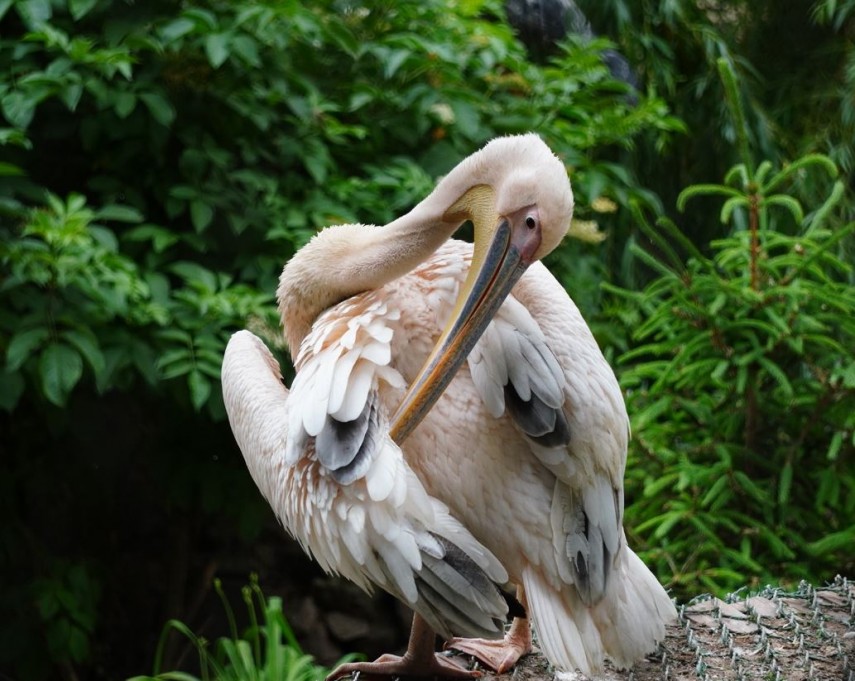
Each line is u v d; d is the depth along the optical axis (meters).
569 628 5.07
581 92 10.21
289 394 5.36
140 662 10.54
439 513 4.95
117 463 10.02
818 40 14.53
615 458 5.16
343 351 5.06
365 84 9.23
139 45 8.38
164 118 8.32
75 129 8.80
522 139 5.32
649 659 5.89
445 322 5.37
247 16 8.45
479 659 5.92
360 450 4.82
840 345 8.84
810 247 9.09
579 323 5.20
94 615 9.60
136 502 10.43
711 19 14.77
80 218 7.76
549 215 5.16
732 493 8.96
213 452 9.66
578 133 9.90
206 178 8.90
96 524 10.28
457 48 9.61
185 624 10.70
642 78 13.39
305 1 9.35
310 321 5.96
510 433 5.16
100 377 7.77
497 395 5.01
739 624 6.25
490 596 4.82
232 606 10.86
